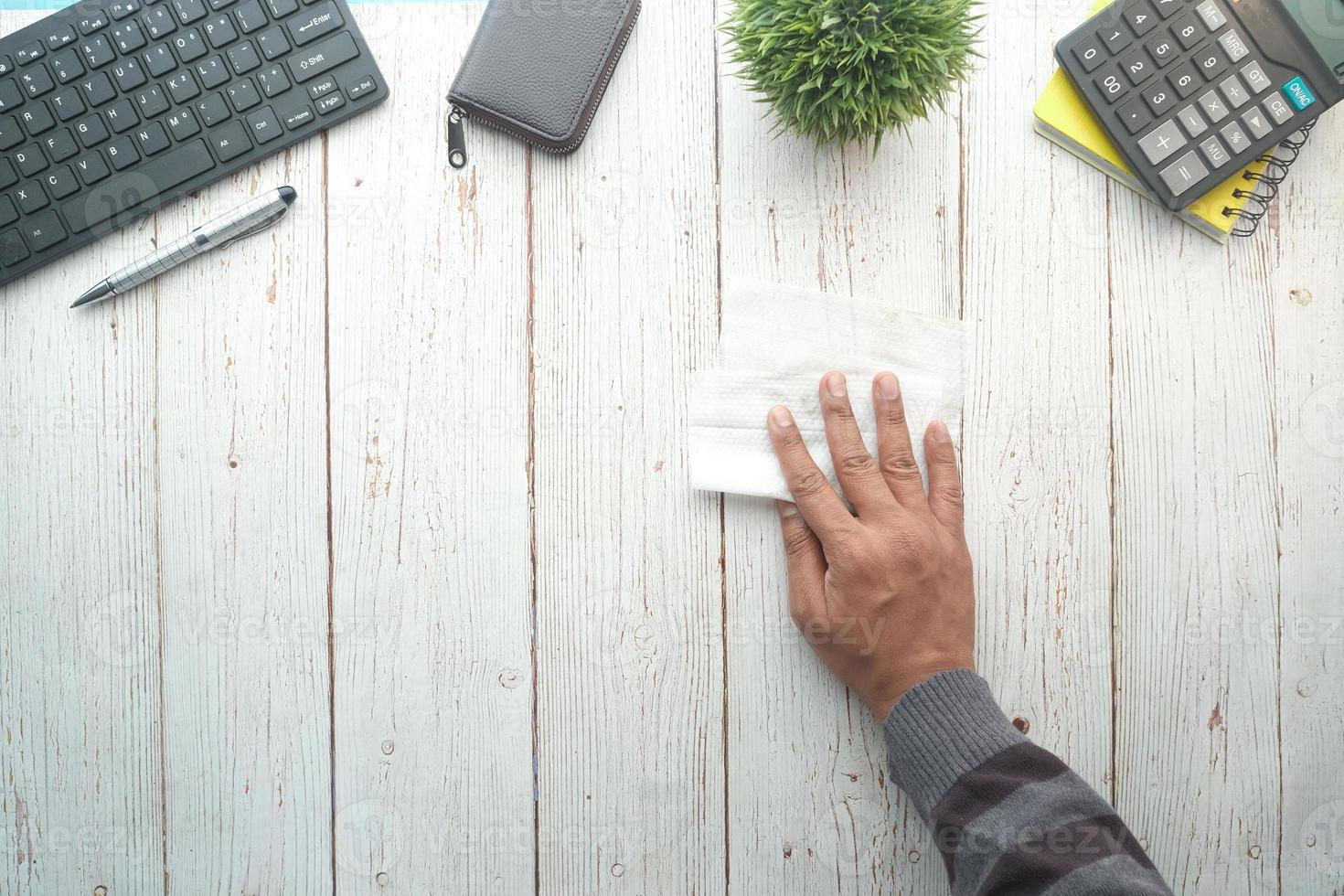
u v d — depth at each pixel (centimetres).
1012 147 74
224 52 72
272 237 74
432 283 74
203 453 74
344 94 73
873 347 73
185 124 72
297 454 74
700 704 74
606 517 74
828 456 73
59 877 75
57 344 74
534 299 74
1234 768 74
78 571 75
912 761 65
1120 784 74
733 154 74
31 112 72
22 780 74
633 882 74
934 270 74
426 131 74
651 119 74
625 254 74
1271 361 74
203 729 75
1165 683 74
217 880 75
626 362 74
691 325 74
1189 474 74
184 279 74
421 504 74
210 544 74
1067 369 74
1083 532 74
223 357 74
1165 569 74
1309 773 74
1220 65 69
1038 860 58
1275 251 73
